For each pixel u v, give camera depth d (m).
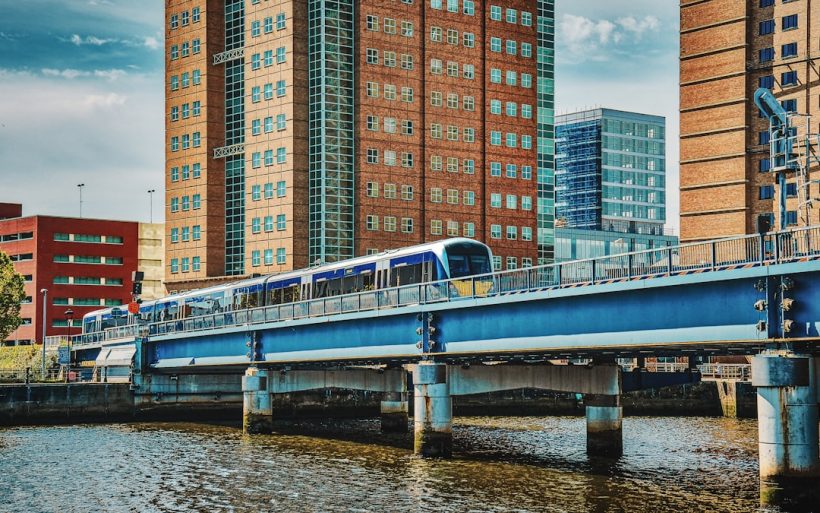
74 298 175.50
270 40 135.00
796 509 37.12
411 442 69.62
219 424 88.94
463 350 54.28
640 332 43.62
